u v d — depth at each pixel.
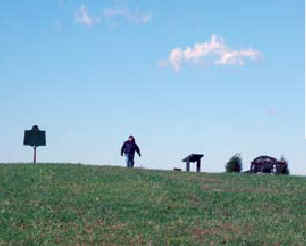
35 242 19.06
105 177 28.84
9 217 21.50
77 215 22.09
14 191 25.20
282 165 42.06
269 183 29.11
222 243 19.48
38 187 26.09
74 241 19.34
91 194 25.19
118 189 26.28
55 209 22.77
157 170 32.59
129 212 22.70
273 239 19.92
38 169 30.06
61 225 20.92
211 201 24.72
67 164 32.62
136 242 19.39
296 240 19.94
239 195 25.83
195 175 31.05
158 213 22.72
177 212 22.94
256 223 21.83
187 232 20.53
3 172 28.91
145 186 27.06
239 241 19.64
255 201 25.00
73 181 27.58
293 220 22.38
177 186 27.38
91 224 21.14
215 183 28.69
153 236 19.95
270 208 24.03
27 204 23.30
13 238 19.36
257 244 19.42
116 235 20.03
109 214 22.36
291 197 25.78
